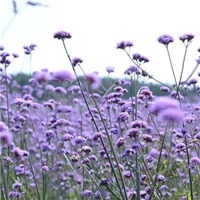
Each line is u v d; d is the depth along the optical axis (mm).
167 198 2289
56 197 2752
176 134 2320
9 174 2396
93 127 2801
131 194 2078
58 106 2779
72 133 2480
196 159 2188
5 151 2498
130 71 2258
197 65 2061
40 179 2807
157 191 2176
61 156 2729
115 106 2689
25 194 2387
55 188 2756
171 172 2342
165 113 1678
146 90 2320
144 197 2166
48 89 2906
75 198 2742
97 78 1953
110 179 2213
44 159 2807
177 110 1688
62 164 2590
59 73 1796
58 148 2566
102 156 2393
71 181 2742
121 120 2195
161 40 2146
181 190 2438
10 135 1871
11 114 2645
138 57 2254
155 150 2273
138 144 2055
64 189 2730
